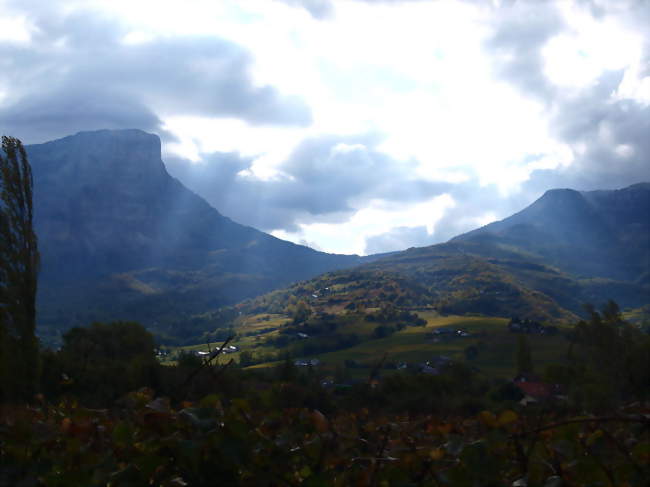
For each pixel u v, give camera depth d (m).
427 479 2.00
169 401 2.05
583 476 1.89
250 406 2.09
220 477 1.89
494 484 1.85
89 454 2.07
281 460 1.97
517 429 1.99
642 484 1.86
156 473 1.95
